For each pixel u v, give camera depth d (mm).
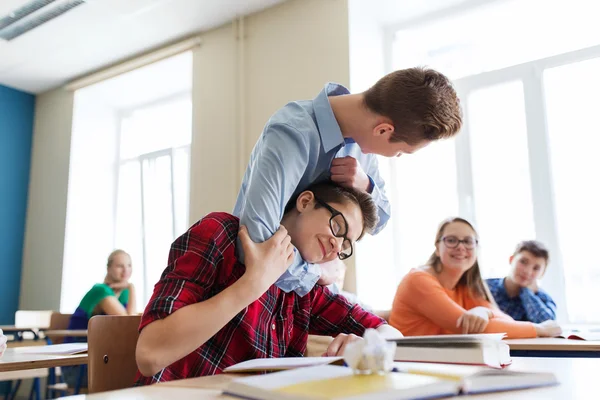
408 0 3271
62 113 4777
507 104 3205
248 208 1002
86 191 4711
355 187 1120
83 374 3025
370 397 480
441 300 2029
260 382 565
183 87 4609
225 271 948
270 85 3498
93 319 1093
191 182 3752
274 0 3504
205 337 828
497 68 3268
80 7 3617
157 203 4625
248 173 1287
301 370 640
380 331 1133
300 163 1127
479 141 3254
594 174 2938
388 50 3510
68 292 4477
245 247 917
